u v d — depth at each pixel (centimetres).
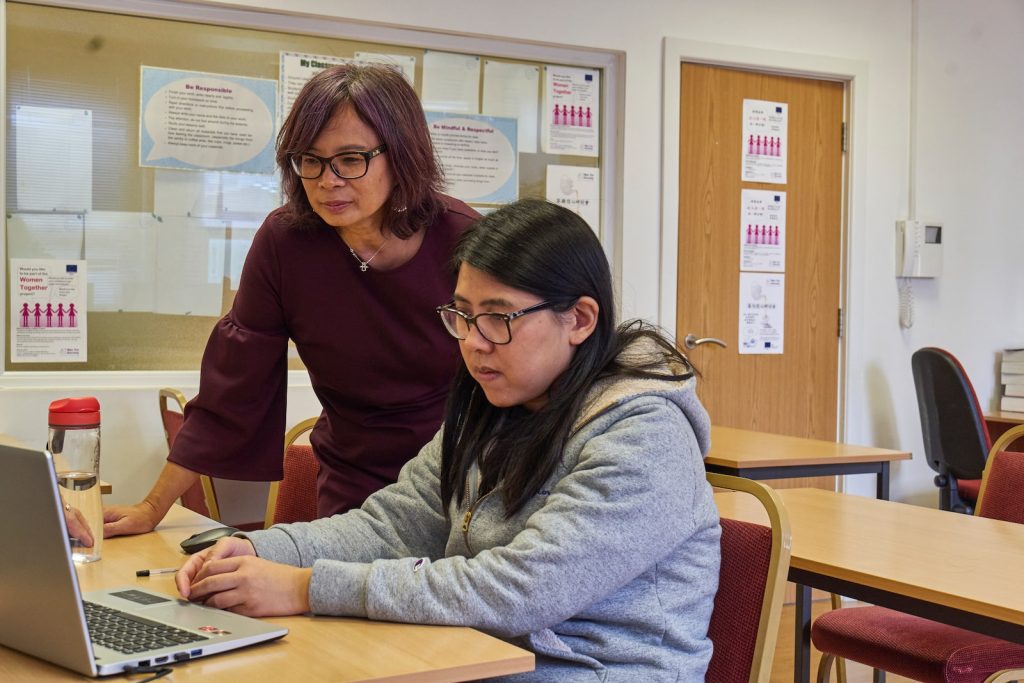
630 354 137
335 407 195
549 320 130
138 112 344
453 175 387
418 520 151
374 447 192
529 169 399
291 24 359
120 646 106
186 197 351
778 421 444
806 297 449
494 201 393
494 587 120
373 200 166
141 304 347
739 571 139
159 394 335
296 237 180
